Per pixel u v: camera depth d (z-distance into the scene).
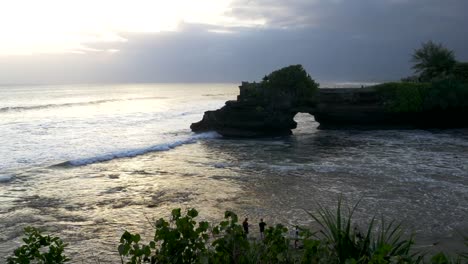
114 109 122.38
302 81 67.75
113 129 75.56
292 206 28.08
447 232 22.84
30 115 99.31
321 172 38.34
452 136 61.09
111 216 26.59
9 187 34.25
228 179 36.16
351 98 69.50
